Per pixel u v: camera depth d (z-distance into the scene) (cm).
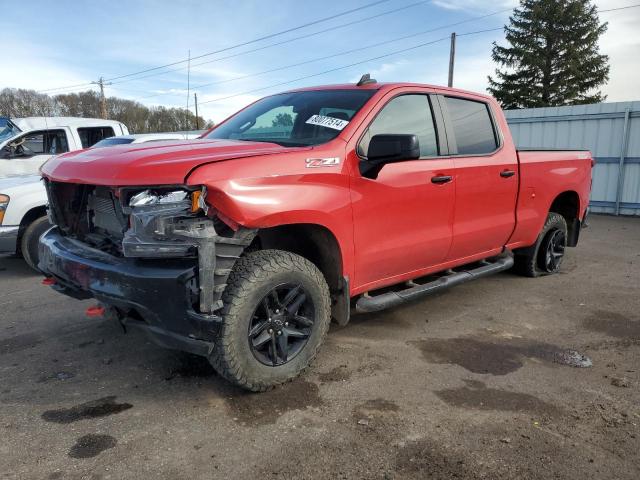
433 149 407
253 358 298
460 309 482
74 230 355
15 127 923
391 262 378
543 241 582
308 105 390
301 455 254
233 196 273
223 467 244
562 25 4050
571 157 576
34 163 868
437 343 399
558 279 595
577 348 392
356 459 251
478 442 265
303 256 353
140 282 270
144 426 279
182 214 270
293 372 320
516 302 505
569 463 249
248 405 301
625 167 1242
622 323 448
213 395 313
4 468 241
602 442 266
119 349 385
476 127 456
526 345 397
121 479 235
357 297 399
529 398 312
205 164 274
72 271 310
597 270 643
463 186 423
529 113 1381
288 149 317
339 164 328
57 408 298
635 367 359
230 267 281
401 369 351
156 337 290
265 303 301
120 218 303
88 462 247
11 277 612
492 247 489
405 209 374
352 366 354
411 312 472
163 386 325
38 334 418
